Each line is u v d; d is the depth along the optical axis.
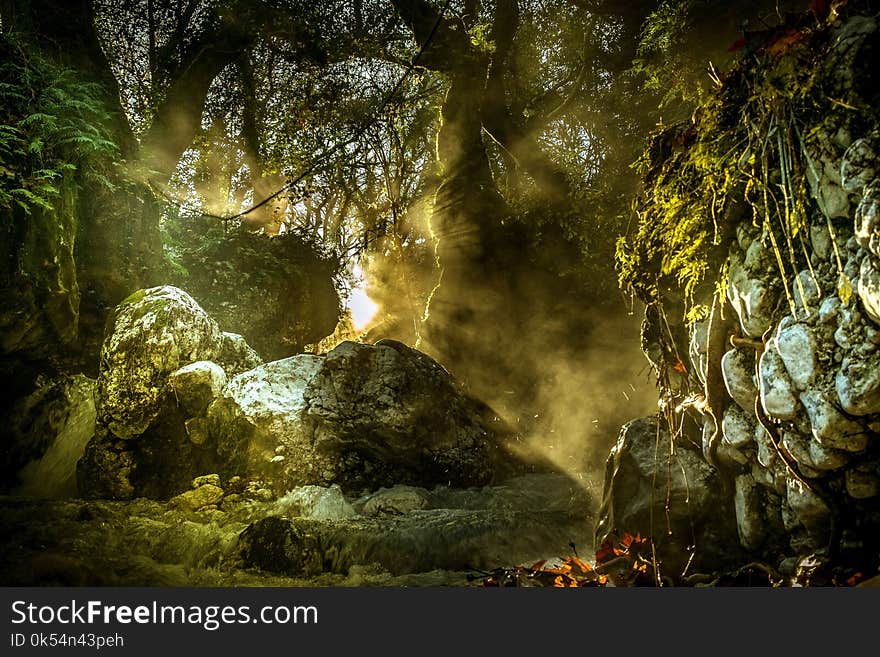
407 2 13.82
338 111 15.20
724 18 6.11
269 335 14.19
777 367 2.46
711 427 3.12
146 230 10.64
